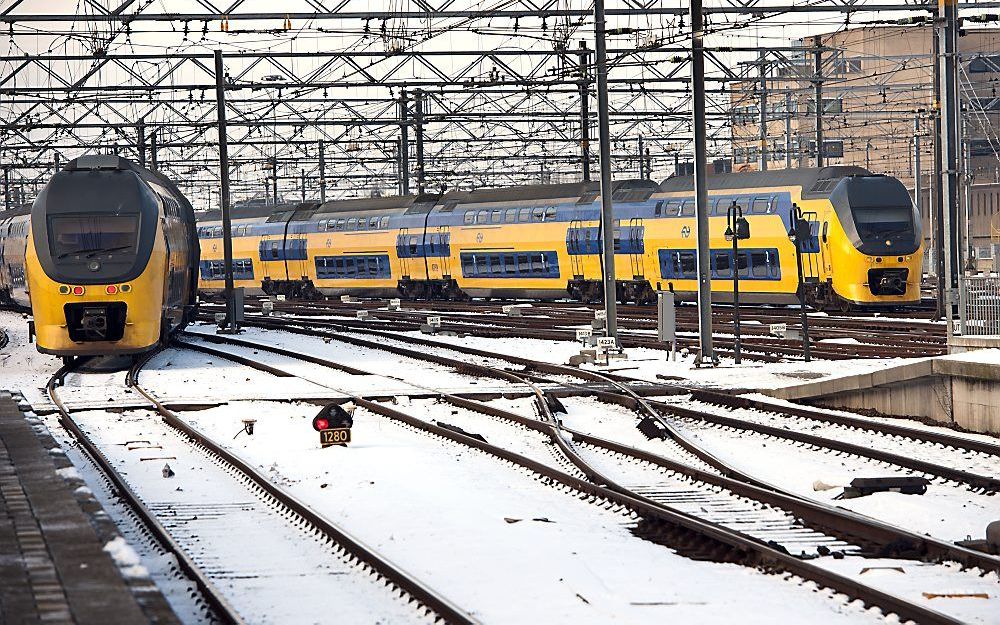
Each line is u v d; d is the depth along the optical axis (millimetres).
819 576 27688
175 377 80750
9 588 22672
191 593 27719
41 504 31406
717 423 54906
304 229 185500
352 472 44281
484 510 36844
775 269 120500
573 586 27859
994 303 61844
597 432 54656
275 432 55656
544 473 42906
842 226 113812
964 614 25422
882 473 42531
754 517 35938
